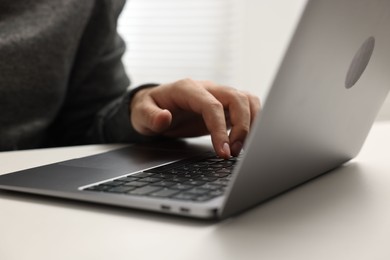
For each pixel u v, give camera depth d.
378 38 0.37
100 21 0.98
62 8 0.89
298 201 0.35
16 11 0.85
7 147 0.81
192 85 0.62
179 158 0.50
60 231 0.29
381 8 0.34
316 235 0.27
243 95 0.56
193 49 1.61
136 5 1.64
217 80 1.59
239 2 1.53
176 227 0.29
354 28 0.32
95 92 0.99
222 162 0.46
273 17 1.43
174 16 1.61
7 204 0.35
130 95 0.77
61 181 0.39
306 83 0.30
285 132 0.31
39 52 0.85
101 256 0.25
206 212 0.29
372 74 0.40
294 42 0.26
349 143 0.46
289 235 0.27
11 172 0.46
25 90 0.84
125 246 0.26
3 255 0.26
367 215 0.31
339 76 0.34
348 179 0.43
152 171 0.42
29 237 0.28
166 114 0.63
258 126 0.28
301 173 0.39
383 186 0.40
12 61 0.82
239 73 1.53
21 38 0.83
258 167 0.30
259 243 0.26
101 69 0.99
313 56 0.29
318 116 0.35
